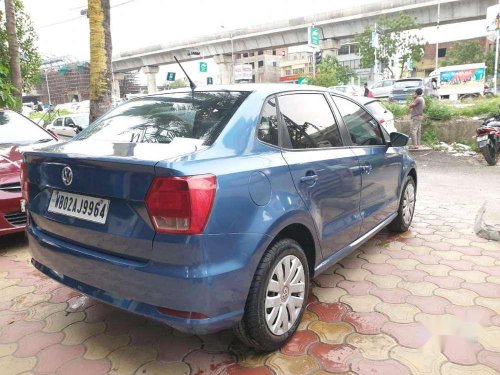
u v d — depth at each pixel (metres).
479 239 4.44
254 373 2.36
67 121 15.55
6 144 5.03
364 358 2.47
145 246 2.09
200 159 2.14
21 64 12.20
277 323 2.48
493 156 8.98
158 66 64.38
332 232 3.01
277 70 87.25
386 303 3.10
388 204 4.05
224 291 2.12
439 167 9.02
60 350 2.61
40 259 2.69
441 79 28.78
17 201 4.11
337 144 3.26
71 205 2.41
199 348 2.61
